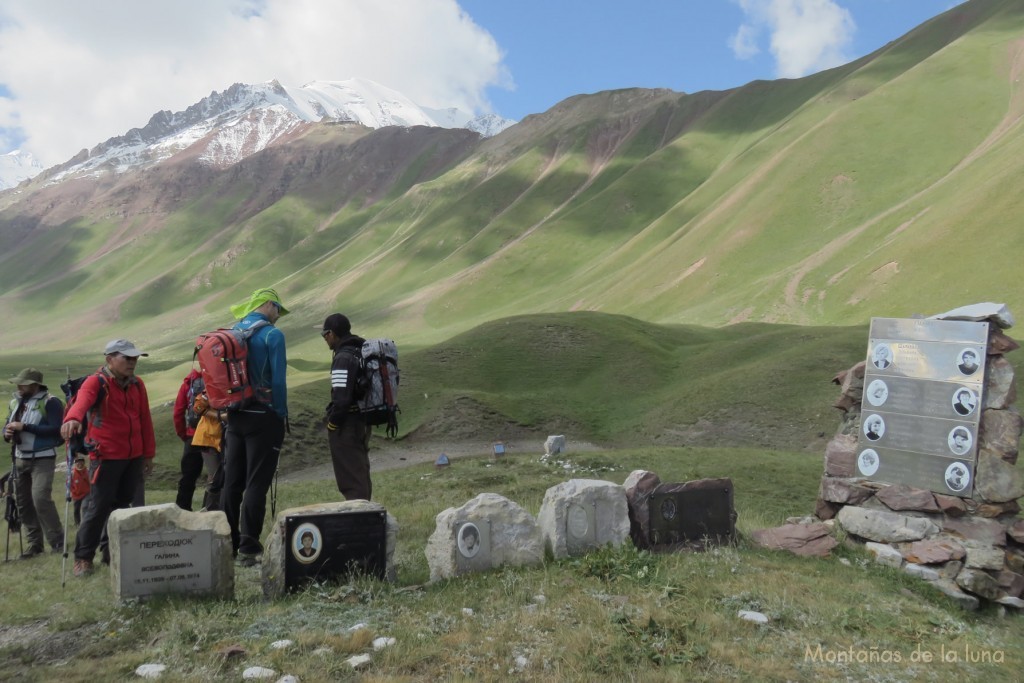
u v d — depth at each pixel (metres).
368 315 171.50
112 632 6.63
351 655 6.04
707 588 7.87
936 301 79.19
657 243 150.88
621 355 53.75
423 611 6.99
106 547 9.86
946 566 10.19
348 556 7.79
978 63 152.50
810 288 94.81
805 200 128.12
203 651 6.17
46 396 11.53
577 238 178.88
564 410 44.16
